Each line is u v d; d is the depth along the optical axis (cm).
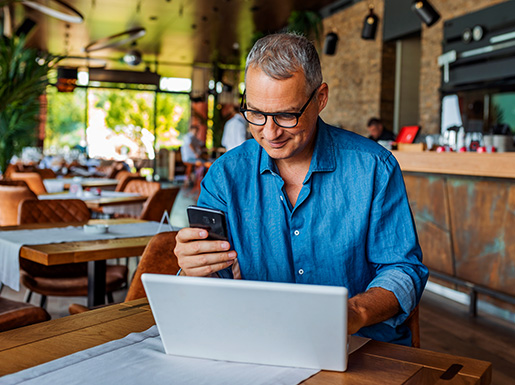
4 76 558
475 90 614
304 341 86
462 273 366
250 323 87
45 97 1272
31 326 110
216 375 85
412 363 92
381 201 126
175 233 177
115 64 1577
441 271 387
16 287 222
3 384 81
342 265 127
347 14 841
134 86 1558
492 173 327
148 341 101
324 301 80
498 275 333
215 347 91
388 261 125
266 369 88
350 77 837
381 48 756
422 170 391
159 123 1736
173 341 93
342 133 135
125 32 959
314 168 125
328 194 127
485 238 345
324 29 913
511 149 388
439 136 461
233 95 1446
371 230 126
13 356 94
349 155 128
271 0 876
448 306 364
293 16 915
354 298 108
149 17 1023
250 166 133
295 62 107
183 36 1191
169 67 1580
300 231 127
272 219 129
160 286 87
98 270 229
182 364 90
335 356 86
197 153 1170
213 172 135
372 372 88
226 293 84
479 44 583
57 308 346
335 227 126
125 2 912
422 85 683
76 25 1102
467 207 360
